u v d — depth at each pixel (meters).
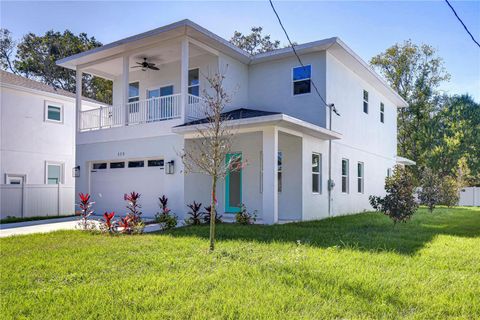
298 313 4.10
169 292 4.71
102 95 37.50
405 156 29.94
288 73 14.65
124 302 4.39
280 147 13.43
